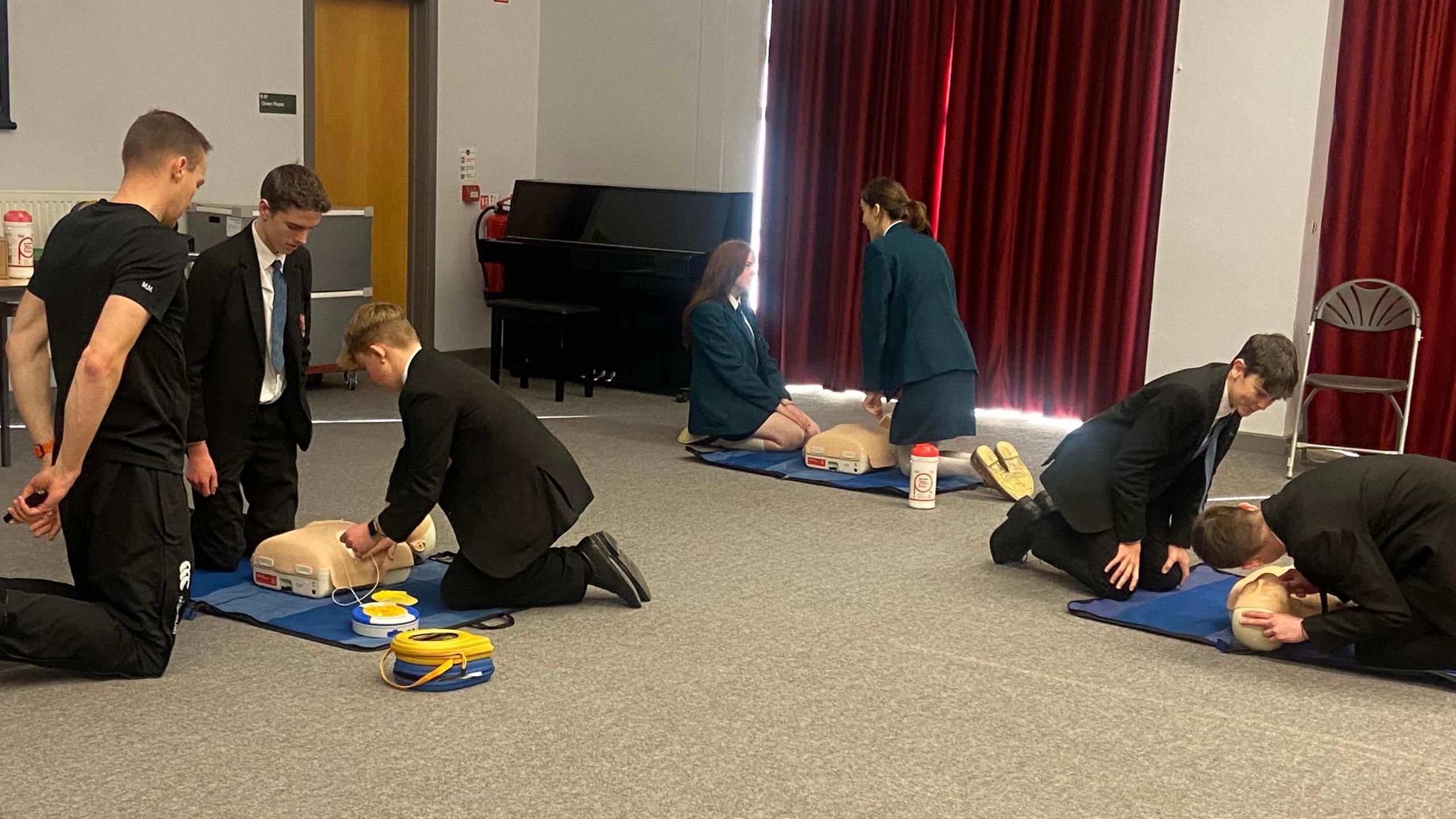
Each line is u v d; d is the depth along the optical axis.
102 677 3.14
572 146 8.73
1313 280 6.70
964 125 7.33
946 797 2.73
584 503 3.73
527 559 3.65
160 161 2.96
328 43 7.69
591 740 2.92
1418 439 6.52
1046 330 7.33
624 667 3.37
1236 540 3.56
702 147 8.27
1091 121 7.02
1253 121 6.50
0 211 6.30
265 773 2.69
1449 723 3.23
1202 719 3.20
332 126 7.77
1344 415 6.65
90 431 2.80
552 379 8.16
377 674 3.24
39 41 6.41
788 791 2.72
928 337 5.39
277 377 4.00
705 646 3.55
